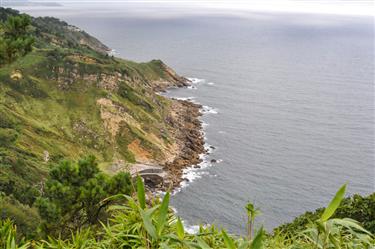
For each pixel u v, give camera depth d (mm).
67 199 18125
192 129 104125
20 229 27266
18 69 97938
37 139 76500
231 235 6301
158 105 112438
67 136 89500
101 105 99438
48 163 65688
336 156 90625
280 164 84188
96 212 18875
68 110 96500
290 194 71250
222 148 92125
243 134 102500
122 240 5797
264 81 178750
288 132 106438
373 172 82562
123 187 18844
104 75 106875
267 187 73375
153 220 5594
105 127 94250
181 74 184875
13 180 43188
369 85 182625
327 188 74375
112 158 86500
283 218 63281
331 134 106750
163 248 4645
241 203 67125
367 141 102062
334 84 181750
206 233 5664
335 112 130375
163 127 100562
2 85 93125
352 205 19703
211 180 75000
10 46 18922
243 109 127375
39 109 93500
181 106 123375
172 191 69812
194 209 64188
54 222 17984
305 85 175250
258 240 4367
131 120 98125
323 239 5383
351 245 5789
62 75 103312
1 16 123438
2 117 77375
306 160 87312
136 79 116938
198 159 85250
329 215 4805
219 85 164375
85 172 19656
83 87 103000
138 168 78875
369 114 129625
